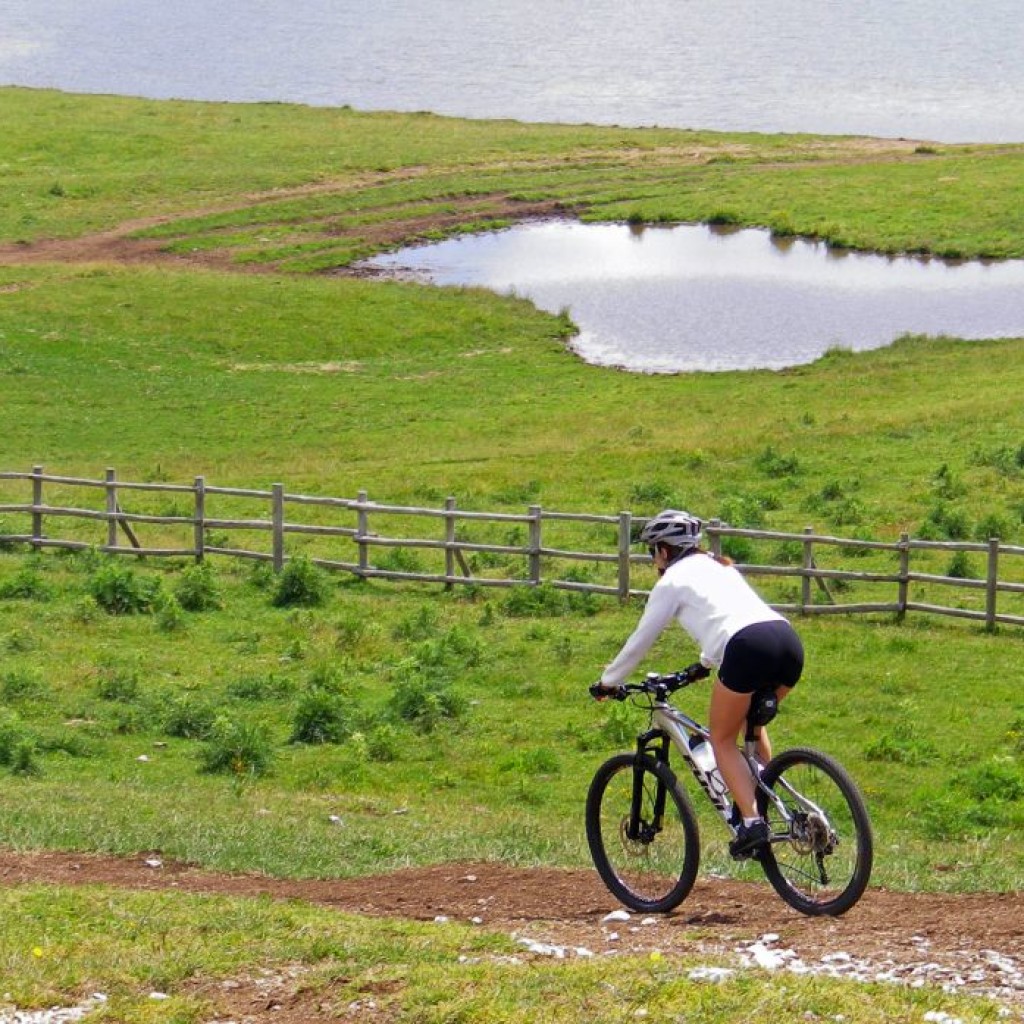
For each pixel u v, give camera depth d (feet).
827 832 55.36
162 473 248.93
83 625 163.43
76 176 499.92
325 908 65.82
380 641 158.40
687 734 59.21
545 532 208.23
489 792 114.83
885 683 143.02
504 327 364.99
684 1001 46.44
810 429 261.85
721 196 498.69
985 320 363.56
